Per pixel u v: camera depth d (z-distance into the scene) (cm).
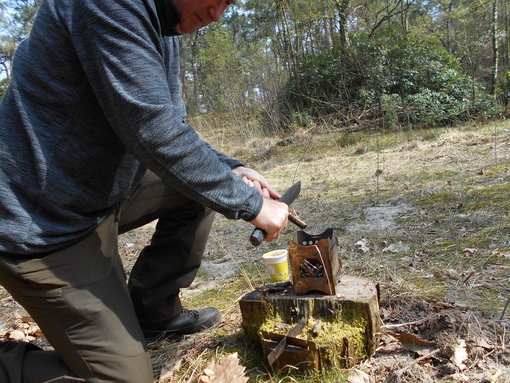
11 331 221
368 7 1483
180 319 194
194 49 2198
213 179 127
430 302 185
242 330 188
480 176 410
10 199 122
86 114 125
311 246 154
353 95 1195
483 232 266
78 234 132
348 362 148
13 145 123
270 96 1262
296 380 146
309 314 155
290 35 1342
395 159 593
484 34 1736
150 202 172
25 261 125
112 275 142
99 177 133
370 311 149
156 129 118
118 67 115
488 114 976
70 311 130
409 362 150
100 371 133
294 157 798
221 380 144
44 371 139
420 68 1142
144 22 120
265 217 137
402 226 303
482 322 165
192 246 182
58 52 120
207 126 1233
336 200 411
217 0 128
